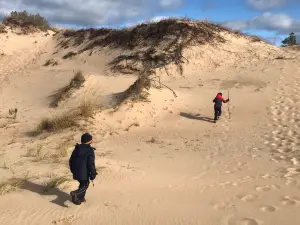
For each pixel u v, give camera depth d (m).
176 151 10.20
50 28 34.72
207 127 12.91
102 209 5.56
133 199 6.03
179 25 24.78
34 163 8.01
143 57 23.12
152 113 14.47
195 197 6.15
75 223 5.07
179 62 21.81
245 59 22.38
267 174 7.49
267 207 5.52
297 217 5.09
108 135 12.37
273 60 21.50
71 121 13.01
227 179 7.27
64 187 6.37
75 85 16.67
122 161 8.91
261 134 11.47
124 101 14.73
